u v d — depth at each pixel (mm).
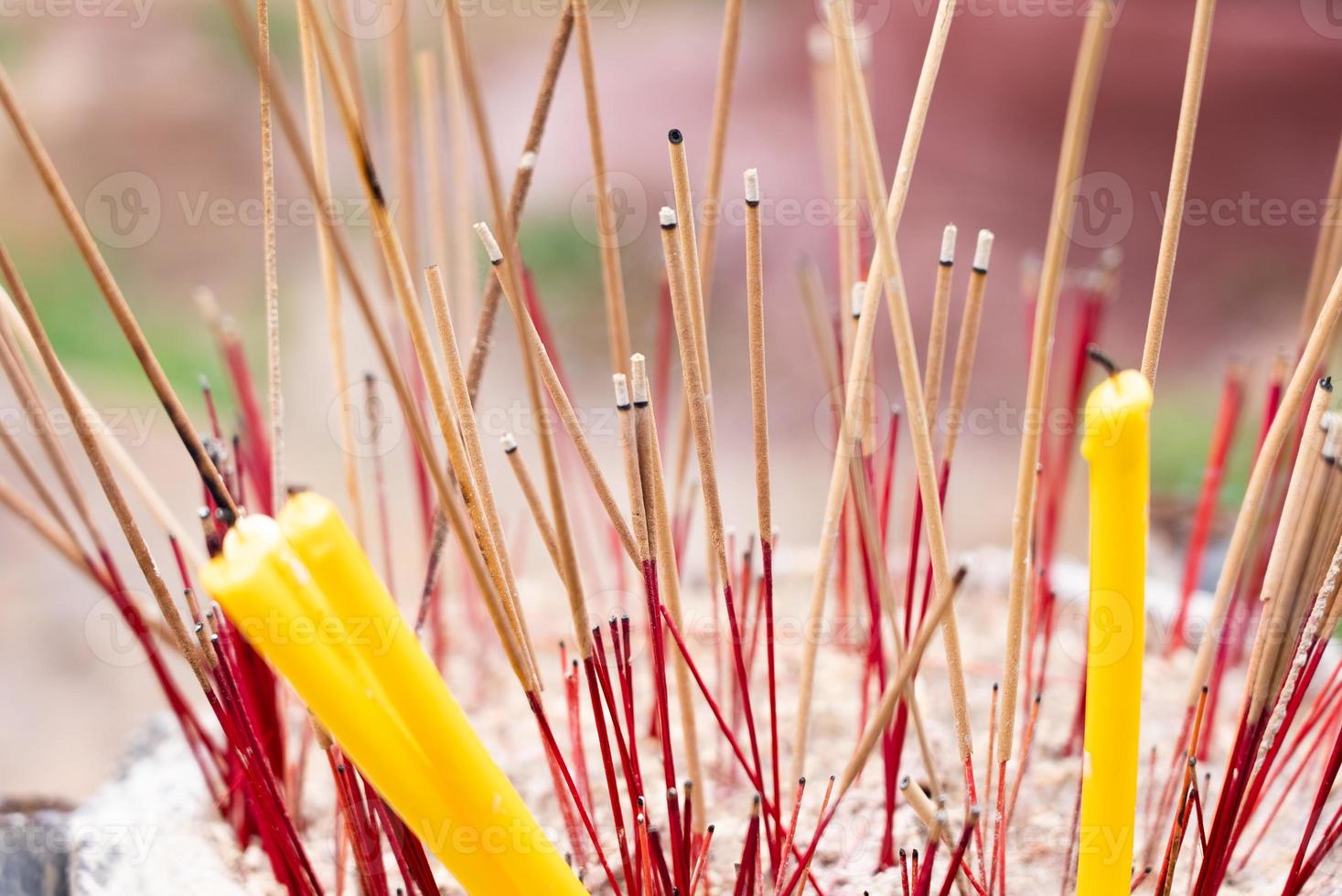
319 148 476
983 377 1455
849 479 465
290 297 1600
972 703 569
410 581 893
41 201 1688
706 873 481
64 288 1586
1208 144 1643
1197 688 479
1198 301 1556
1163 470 1233
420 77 529
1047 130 1674
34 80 1773
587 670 420
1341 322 500
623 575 582
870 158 400
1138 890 485
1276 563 432
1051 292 409
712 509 426
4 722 1011
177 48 1790
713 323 1586
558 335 1574
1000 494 1284
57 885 529
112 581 488
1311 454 425
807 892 484
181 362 1460
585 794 491
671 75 1751
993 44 1671
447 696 387
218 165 1729
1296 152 1606
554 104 1722
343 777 440
